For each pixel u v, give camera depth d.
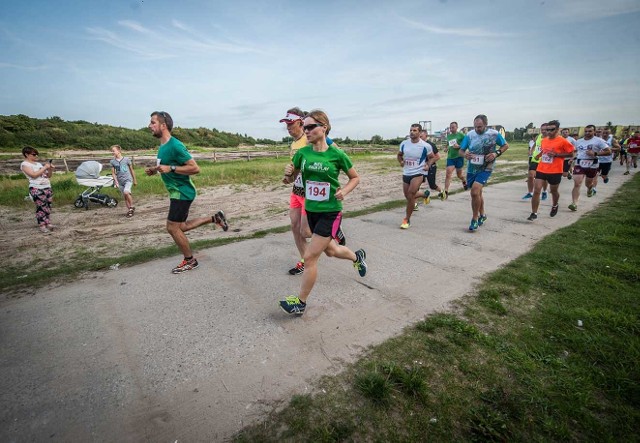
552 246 4.78
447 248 4.96
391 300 3.37
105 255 5.24
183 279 3.94
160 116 3.76
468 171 5.81
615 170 15.21
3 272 4.52
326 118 2.87
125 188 7.91
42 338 2.78
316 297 3.44
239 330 2.86
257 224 7.06
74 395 2.13
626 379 2.14
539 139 8.24
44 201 6.72
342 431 1.83
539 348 2.52
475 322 2.93
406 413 1.96
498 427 1.86
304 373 2.32
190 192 3.98
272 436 1.82
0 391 2.17
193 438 1.82
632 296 3.27
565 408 1.97
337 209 2.93
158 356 2.52
